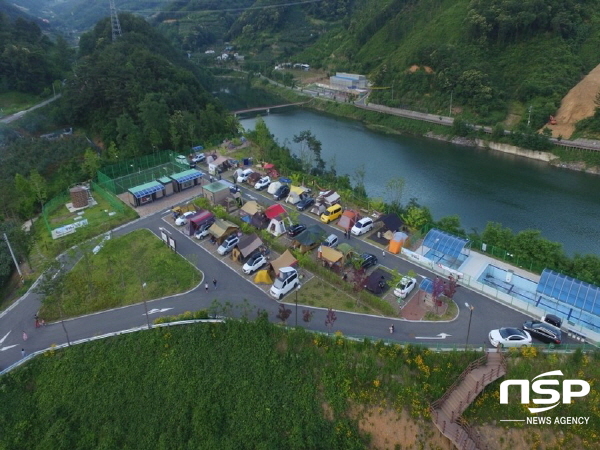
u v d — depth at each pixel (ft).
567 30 552.41
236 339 171.73
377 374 154.61
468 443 135.44
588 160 423.64
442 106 581.12
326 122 641.40
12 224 267.59
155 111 408.67
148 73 489.26
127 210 292.81
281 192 305.53
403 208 295.28
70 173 352.08
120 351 172.86
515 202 359.46
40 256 244.83
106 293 206.90
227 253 238.89
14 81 481.05
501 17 570.46
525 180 406.82
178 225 271.28
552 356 152.46
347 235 250.37
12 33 563.07
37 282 217.36
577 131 455.22
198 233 255.50
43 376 167.73
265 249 232.53
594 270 194.90
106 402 160.35
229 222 266.98
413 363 154.51
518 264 214.07
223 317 183.32
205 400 157.69
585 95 468.34
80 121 449.89
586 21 579.48
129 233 264.11
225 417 155.02
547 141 455.63
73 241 254.88
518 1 580.71
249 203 278.05
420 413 145.69
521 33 568.82
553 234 305.94
